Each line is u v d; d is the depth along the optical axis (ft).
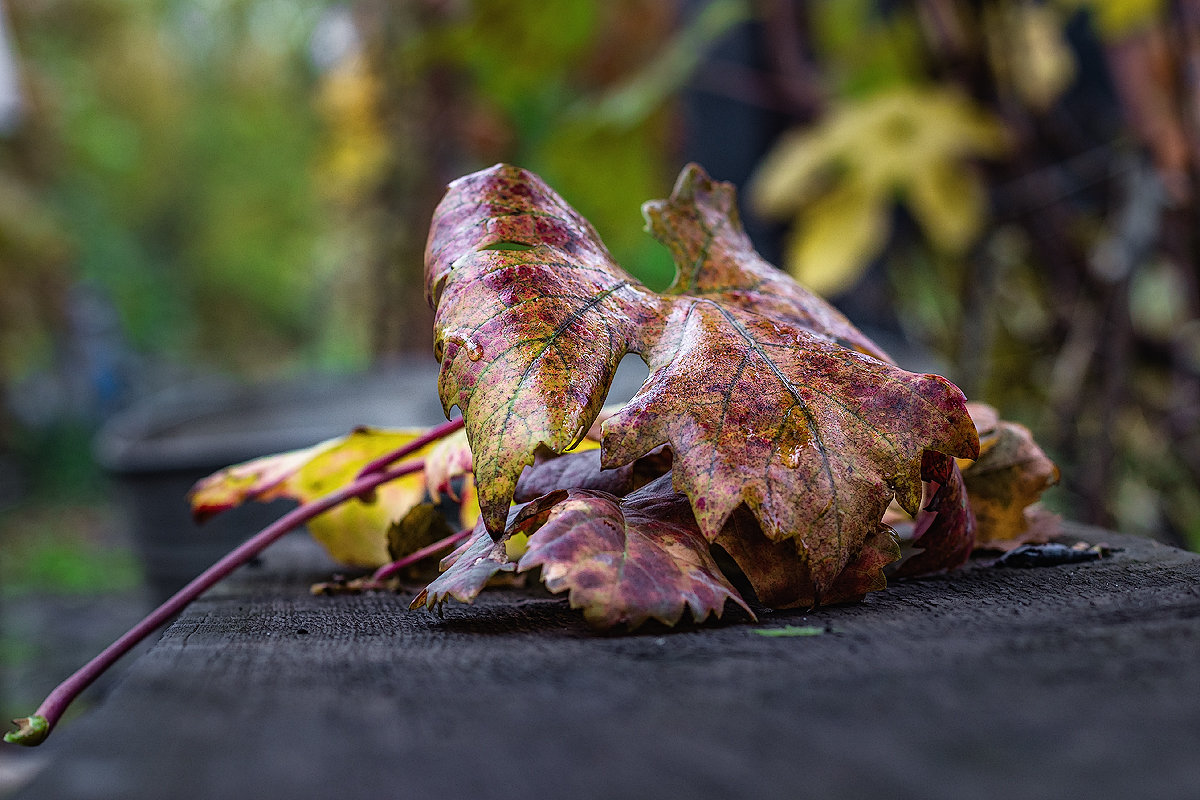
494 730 0.84
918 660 0.93
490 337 1.11
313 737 0.84
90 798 0.77
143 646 2.79
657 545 1.08
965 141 3.89
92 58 18.98
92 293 19.10
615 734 0.83
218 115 20.61
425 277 1.19
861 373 1.13
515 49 4.81
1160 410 3.58
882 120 3.97
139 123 20.58
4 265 13.62
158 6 19.27
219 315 25.14
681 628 1.05
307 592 1.36
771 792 0.74
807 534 1.08
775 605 1.10
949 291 4.43
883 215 3.96
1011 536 1.35
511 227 1.17
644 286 1.20
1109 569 1.21
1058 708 0.84
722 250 1.25
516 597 1.25
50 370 15.99
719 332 1.15
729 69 5.34
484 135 6.32
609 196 4.85
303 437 2.82
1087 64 4.77
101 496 13.32
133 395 18.24
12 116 15.67
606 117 4.64
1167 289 3.87
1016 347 3.99
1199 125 3.31
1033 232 3.92
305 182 19.90
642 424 1.10
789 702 0.86
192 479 2.69
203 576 1.28
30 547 10.18
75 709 3.54
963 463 1.33
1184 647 0.93
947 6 4.04
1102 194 3.97
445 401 1.11
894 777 0.76
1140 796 0.71
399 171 6.89
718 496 1.07
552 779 0.79
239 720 0.86
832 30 4.99
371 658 0.98
